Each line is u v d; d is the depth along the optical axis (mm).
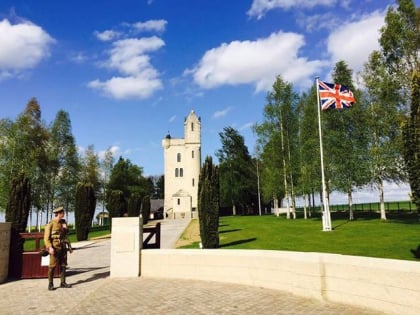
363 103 29891
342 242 17344
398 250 14203
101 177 72188
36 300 8500
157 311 7273
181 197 71062
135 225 11547
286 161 41094
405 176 27500
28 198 16750
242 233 24797
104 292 9211
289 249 15992
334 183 31078
